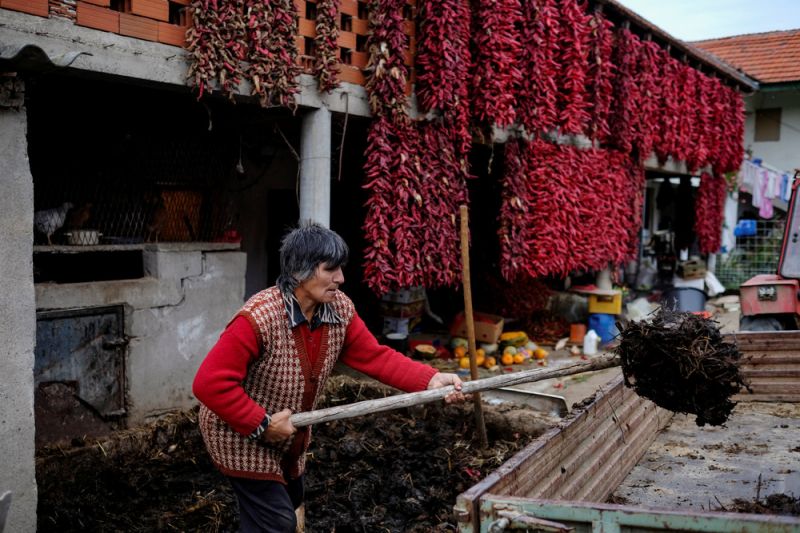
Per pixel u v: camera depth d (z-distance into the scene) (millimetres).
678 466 4281
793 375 5453
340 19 5492
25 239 3324
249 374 2594
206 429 2637
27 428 3365
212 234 6047
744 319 6719
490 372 7113
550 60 7223
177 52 4406
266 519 2627
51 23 3793
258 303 2529
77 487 4215
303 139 5426
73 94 5430
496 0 6301
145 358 5055
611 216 8789
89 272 5754
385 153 5746
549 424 5043
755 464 4250
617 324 2797
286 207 8094
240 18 4570
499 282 9141
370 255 5730
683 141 10578
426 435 5199
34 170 5184
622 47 8625
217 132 6098
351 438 5078
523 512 2336
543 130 7277
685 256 13758
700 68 11445
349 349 2887
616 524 2229
